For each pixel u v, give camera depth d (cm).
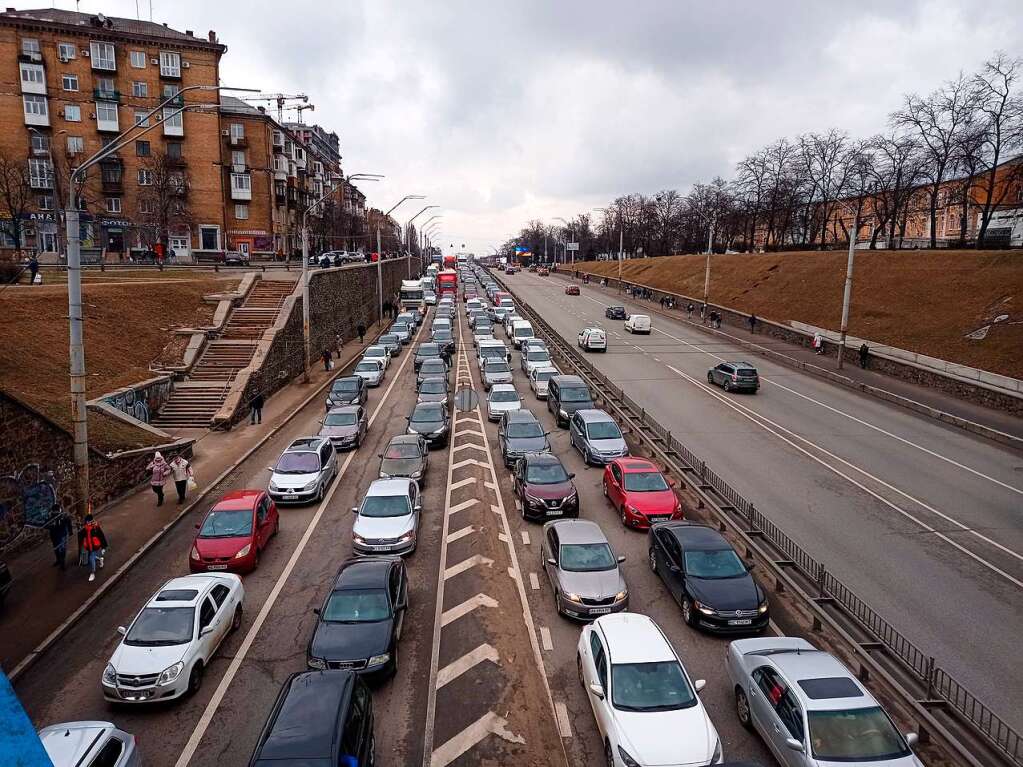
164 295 3875
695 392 3544
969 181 5634
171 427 2917
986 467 2381
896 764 870
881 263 5447
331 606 1252
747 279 6938
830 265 5984
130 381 2884
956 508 1997
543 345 4356
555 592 1454
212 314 3931
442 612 1425
